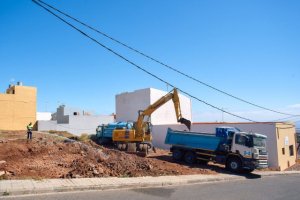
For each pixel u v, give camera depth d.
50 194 11.36
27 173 14.56
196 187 15.37
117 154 22.61
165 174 18.36
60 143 25.17
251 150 22.53
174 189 14.25
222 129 24.66
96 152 22.44
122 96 47.59
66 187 12.13
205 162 26.77
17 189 11.10
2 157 18.84
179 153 26.62
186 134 26.44
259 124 30.30
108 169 17.20
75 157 20.30
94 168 16.28
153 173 18.03
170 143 27.38
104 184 13.31
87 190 12.58
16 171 14.71
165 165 21.61
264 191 15.18
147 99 44.00
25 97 51.12
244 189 15.55
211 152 24.88
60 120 60.28
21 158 18.86
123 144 30.91
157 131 39.59
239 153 23.03
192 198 12.20
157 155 30.30
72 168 16.88
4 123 48.66
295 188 16.72
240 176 21.17
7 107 49.19
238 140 23.25
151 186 14.73
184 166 23.08
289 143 33.53
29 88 51.72
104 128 36.84
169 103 46.62
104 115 57.81
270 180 20.58
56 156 20.19
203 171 21.69
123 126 35.00
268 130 29.80
